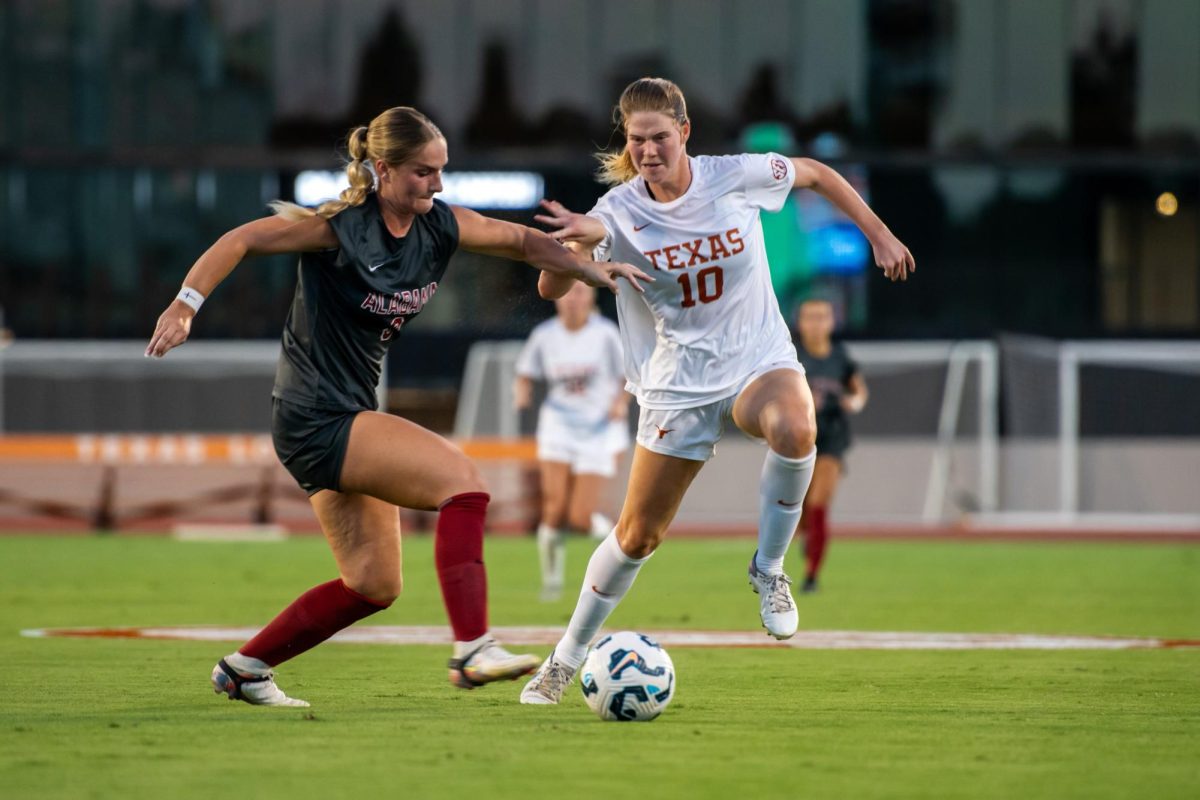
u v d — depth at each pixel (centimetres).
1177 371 7712
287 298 9938
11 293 10050
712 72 9875
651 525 2289
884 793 1650
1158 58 9844
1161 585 4944
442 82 9900
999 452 7675
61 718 2162
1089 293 10062
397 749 1902
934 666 2917
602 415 4669
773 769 1781
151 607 4150
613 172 2366
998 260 10069
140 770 1761
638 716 2145
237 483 7700
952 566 5694
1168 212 10094
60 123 9862
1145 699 2431
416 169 2034
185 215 10081
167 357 7769
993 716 2233
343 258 2047
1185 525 7600
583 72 9875
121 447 7281
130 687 2530
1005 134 9894
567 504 4659
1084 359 7756
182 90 9900
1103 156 9869
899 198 10056
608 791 1650
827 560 5981
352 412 2102
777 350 2308
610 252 2292
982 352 7681
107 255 10081
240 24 9894
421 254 2106
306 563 5641
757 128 9888
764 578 2317
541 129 9894
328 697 2417
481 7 9869
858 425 7706
